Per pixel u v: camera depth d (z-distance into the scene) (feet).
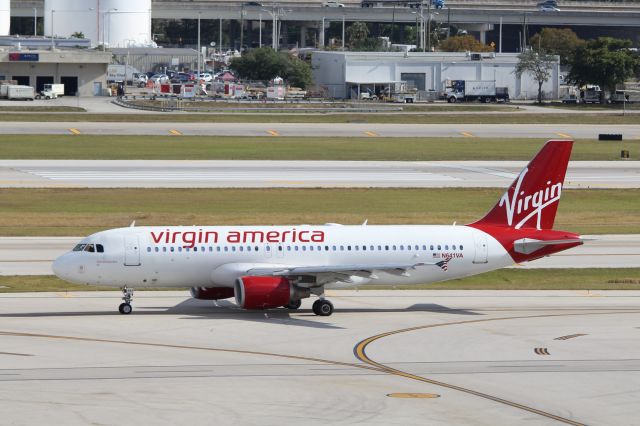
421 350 631.97
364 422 476.13
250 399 510.58
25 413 478.18
